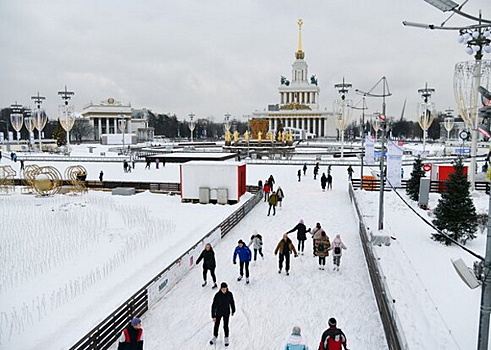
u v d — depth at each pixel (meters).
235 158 66.19
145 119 173.25
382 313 12.49
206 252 15.28
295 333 8.95
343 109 65.19
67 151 78.56
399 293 14.06
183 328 12.39
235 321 12.85
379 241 19.83
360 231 21.92
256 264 18.00
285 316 13.16
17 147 89.12
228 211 29.17
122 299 14.24
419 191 29.64
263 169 52.47
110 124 163.50
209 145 107.75
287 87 179.38
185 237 22.05
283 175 47.59
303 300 14.30
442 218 20.84
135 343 9.55
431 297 14.09
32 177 37.06
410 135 171.25
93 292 14.90
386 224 24.86
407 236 22.23
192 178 32.62
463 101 22.28
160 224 24.83
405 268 16.70
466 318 12.55
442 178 37.06
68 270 17.33
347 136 161.00
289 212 28.50
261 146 81.81
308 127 172.38
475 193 33.25
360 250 19.83
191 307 13.77
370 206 30.31
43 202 32.56
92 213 28.22
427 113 67.06
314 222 25.50
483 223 23.78
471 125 22.38
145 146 104.00
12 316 13.14
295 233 23.12
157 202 33.03
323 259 17.19
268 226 24.73
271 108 184.62
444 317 12.56
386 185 37.38
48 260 18.48
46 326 12.50
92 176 47.59
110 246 20.55
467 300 13.88
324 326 12.45
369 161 40.03
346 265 17.73
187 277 16.47
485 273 7.95
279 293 14.91
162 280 14.65
